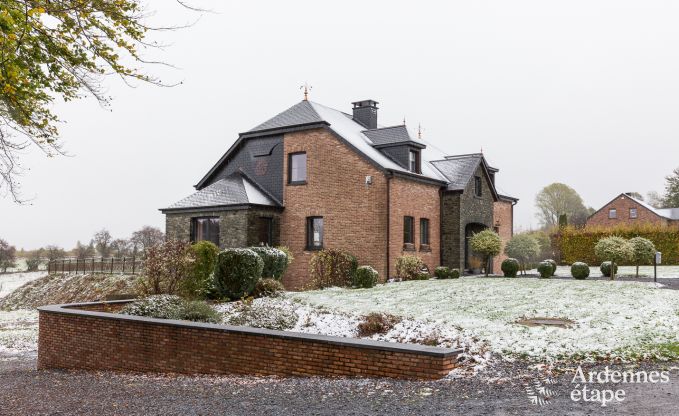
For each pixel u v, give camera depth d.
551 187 75.81
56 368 12.10
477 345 9.15
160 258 16.30
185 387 7.87
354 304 14.45
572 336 9.42
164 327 10.30
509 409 5.57
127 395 7.41
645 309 12.26
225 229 23.03
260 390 7.24
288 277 23.80
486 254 24.66
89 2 6.90
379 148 24.50
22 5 6.48
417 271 21.94
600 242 20.97
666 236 32.81
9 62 6.79
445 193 25.61
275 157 24.86
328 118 24.73
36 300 29.33
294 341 8.69
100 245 53.72
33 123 8.42
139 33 7.40
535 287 17.39
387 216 21.58
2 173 8.62
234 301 15.89
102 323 11.35
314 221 23.75
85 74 7.85
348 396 6.56
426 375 7.49
